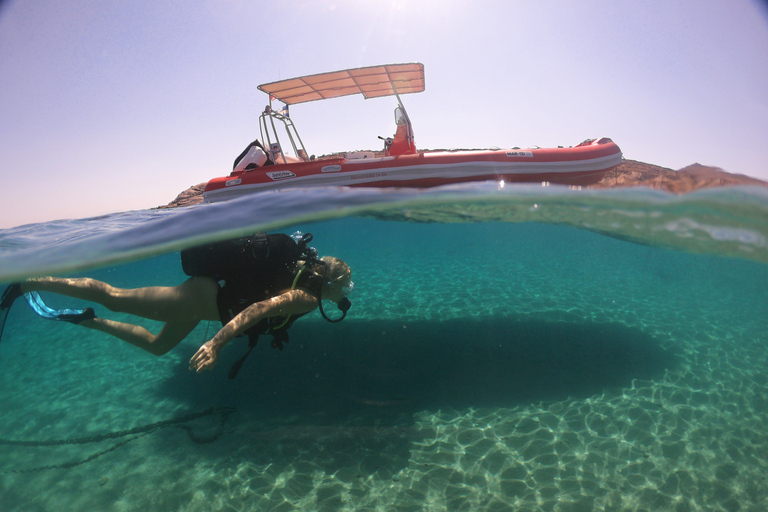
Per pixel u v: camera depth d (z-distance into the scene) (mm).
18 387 4570
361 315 6398
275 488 2818
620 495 2691
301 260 3574
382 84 8961
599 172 8039
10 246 4871
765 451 3090
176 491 2830
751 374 4355
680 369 4488
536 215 5766
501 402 3824
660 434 3320
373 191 4848
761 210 3191
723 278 11312
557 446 3186
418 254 16141
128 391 4344
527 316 6277
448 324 5910
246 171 7965
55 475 3027
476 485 2799
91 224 6312
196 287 3266
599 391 3998
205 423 3629
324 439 3336
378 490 2770
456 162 7512
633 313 6652
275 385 4238
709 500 2635
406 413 3674
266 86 8320
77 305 8289
